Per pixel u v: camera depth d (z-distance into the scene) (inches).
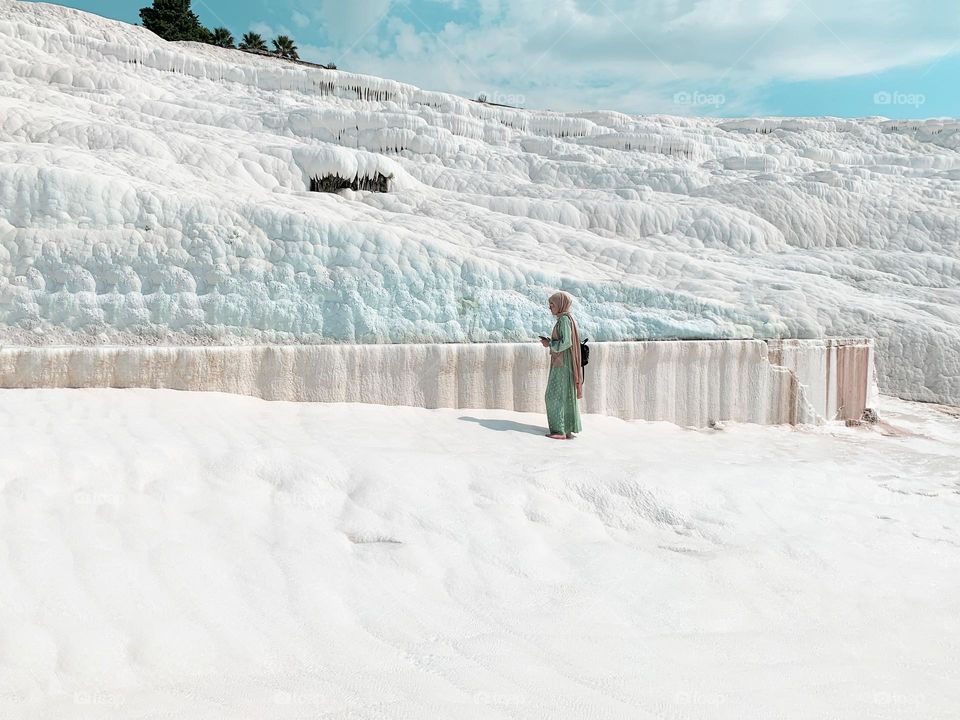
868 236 665.0
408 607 143.6
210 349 279.3
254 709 103.5
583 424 308.0
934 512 219.1
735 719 104.7
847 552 182.9
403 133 675.4
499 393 320.2
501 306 353.4
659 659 125.1
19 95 527.8
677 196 671.8
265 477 190.4
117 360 267.6
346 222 348.2
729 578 164.7
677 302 382.0
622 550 176.1
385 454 211.5
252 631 128.6
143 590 135.1
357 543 167.5
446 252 356.8
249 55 1314.0
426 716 101.9
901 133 1036.5
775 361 364.8
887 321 460.4
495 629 136.1
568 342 273.0
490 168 700.0
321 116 660.1
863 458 285.0
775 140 992.2
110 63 763.4
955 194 733.9
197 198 330.0
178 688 109.8
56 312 289.4
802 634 139.8
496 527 178.9
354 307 327.9
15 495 160.6
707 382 348.8
